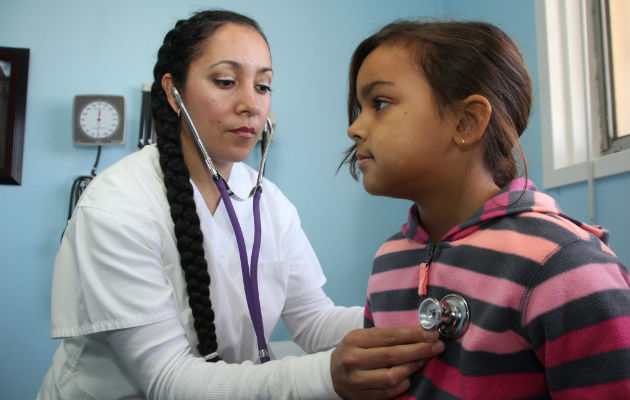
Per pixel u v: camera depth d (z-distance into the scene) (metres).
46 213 1.81
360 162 0.61
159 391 0.75
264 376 0.70
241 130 0.90
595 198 1.24
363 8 2.12
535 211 0.55
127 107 1.92
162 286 0.82
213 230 0.96
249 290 0.88
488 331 0.50
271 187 1.16
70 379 0.90
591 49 1.41
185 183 0.90
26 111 1.85
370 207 2.01
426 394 0.56
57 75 1.89
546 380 0.50
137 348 0.78
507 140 0.59
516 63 0.63
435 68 0.57
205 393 0.72
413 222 0.66
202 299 0.87
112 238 0.81
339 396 0.64
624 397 0.44
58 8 1.93
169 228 0.90
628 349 0.45
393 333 0.58
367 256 1.98
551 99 1.40
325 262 1.95
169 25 1.98
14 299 1.75
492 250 0.54
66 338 0.93
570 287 0.47
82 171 1.86
